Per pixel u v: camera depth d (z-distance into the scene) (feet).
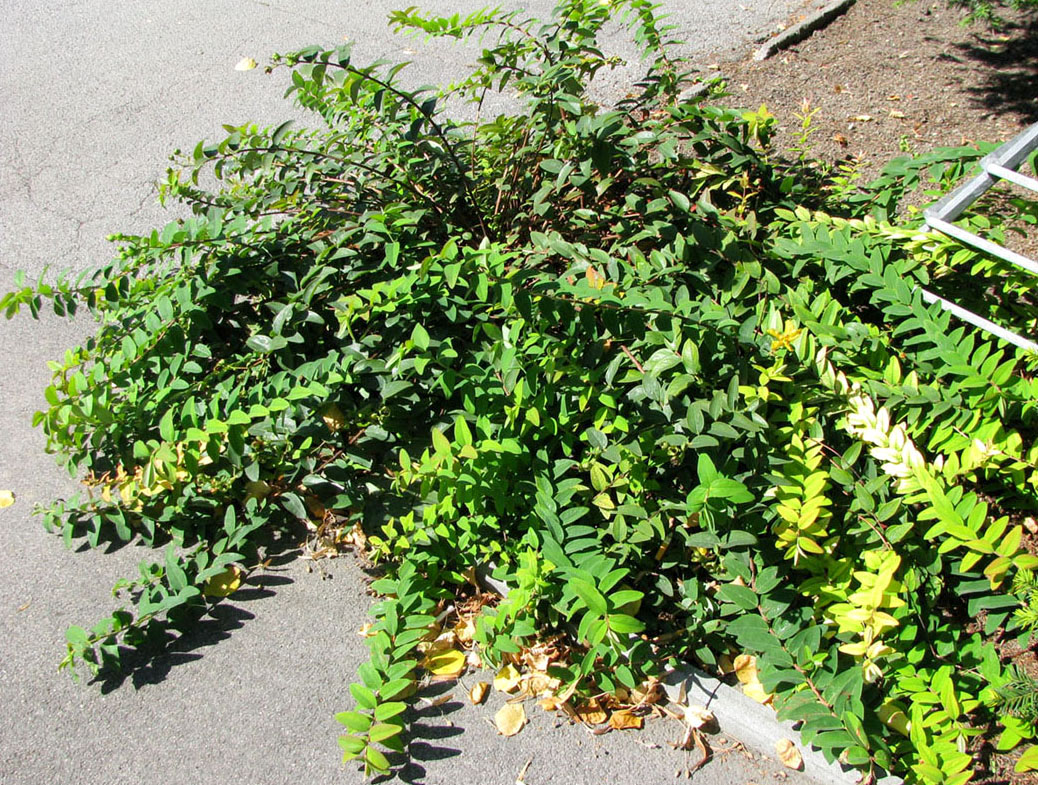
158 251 11.57
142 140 18.89
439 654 9.44
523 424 9.87
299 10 24.43
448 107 19.61
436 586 9.97
